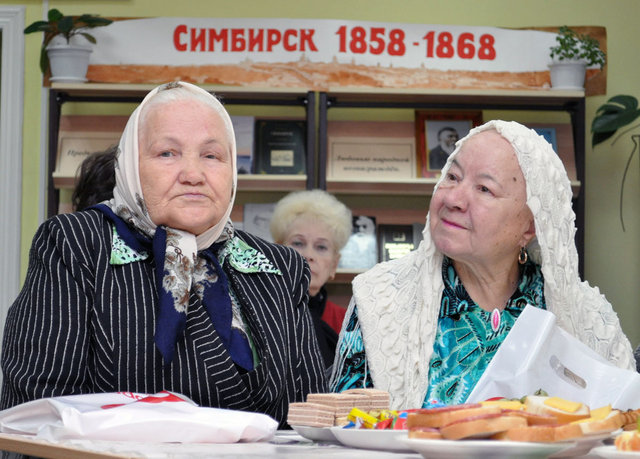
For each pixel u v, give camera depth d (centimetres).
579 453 109
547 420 103
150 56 478
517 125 180
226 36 480
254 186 466
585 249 495
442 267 186
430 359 181
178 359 160
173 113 170
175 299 160
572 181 470
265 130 480
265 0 493
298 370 176
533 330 146
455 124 486
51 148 461
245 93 463
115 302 160
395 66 484
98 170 208
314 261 375
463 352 180
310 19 483
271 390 167
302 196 382
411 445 102
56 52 460
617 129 466
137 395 137
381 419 126
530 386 143
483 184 174
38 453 118
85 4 486
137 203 168
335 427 126
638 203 496
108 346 157
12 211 478
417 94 462
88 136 476
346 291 480
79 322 157
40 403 128
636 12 499
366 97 469
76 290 159
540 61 486
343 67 483
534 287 185
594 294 196
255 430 130
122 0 486
